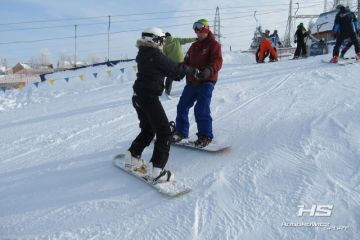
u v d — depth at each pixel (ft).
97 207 11.62
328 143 13.57
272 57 48.80
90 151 16.76
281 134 15.35
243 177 12.19
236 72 35.96
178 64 12.42
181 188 11.96
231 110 20.48
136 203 11.62
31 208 12.01
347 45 34.35
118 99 30.50
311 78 26.35
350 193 10.48
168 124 12.48
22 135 21.57
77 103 31.48
